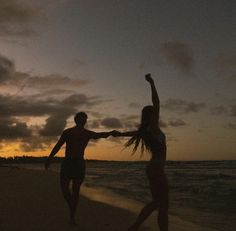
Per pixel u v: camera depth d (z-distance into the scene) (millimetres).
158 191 4832
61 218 6762
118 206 9086
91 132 6082
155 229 6215
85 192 13180
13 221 6375
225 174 34344
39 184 14836
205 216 8281
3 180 17484
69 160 6043
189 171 45719
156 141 4812
